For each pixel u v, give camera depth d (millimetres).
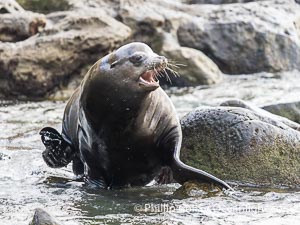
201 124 37500
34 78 65000
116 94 32969
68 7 77000
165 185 35938
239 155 36344
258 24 80812
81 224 28531
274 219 29172
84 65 67812
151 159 35156
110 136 34094
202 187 33656
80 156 37688
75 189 35125
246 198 32688
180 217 29562
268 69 79625
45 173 38688
